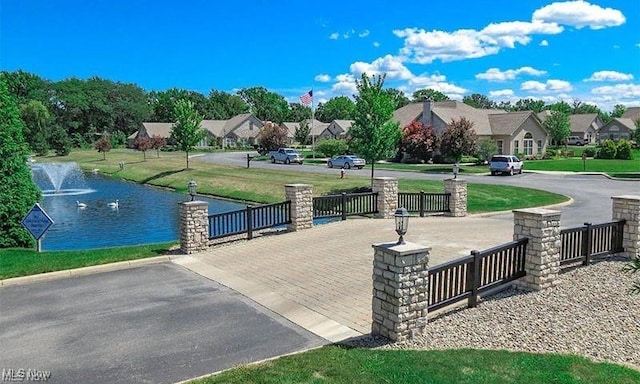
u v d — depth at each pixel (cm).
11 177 1476
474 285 864
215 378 593
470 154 4459
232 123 9569
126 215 2589
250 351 695
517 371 621
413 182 3080
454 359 650
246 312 852
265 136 6638
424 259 729
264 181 3584
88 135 10012
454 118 5081
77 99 10169
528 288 968
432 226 1641
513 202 2408
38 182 4400
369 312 841
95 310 862
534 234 954
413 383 578
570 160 5241
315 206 1700
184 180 4081
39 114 7494
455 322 802
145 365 650
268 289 975
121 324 796
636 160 5244
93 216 2559
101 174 5238
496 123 5484
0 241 1445
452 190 1948
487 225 1664
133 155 6969
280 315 837
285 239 1435
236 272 1102
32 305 888
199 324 797
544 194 2606
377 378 588
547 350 715
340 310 852
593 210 2097
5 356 679
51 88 10356
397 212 728
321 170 4288
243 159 5888
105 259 1184
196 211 1283
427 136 4797
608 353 718
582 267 1115
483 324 799
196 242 1289
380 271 733
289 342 726
